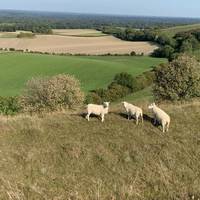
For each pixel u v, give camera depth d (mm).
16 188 11797
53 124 17969
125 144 15883
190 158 14828
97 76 90188
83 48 146125
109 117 18844
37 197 11422
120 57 126562
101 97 69312
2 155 14688
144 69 98375
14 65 99438
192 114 19594
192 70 32531
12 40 165000
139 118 18797
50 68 96875
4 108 40781
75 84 35188
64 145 15695
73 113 20016
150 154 15062
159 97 33406
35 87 34781
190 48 129375
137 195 11414
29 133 16891
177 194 11570
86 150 15258
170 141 16281
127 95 74250
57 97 33719
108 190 11984
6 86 85125
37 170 13695
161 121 17359
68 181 12805
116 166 14109
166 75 33031
